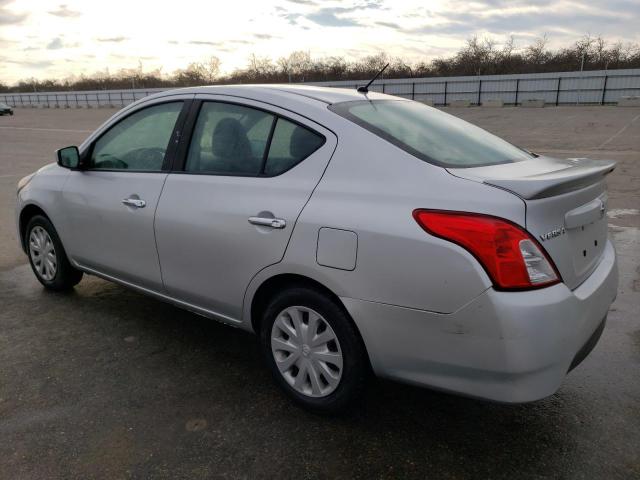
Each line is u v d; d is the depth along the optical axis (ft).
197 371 10.50
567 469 7.72
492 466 7.80
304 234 8.26
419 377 7.68
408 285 7.36
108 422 8.81
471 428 8.70
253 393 9.71
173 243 10.25
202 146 10.23
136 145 11.50
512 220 6.90
